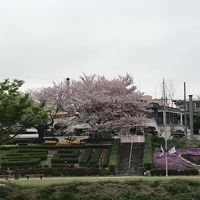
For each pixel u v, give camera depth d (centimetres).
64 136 8762
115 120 7875
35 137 8894
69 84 8619
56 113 8462
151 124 8875
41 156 6975
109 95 8088
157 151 7156
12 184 3978
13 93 3844
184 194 3419
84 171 6138
